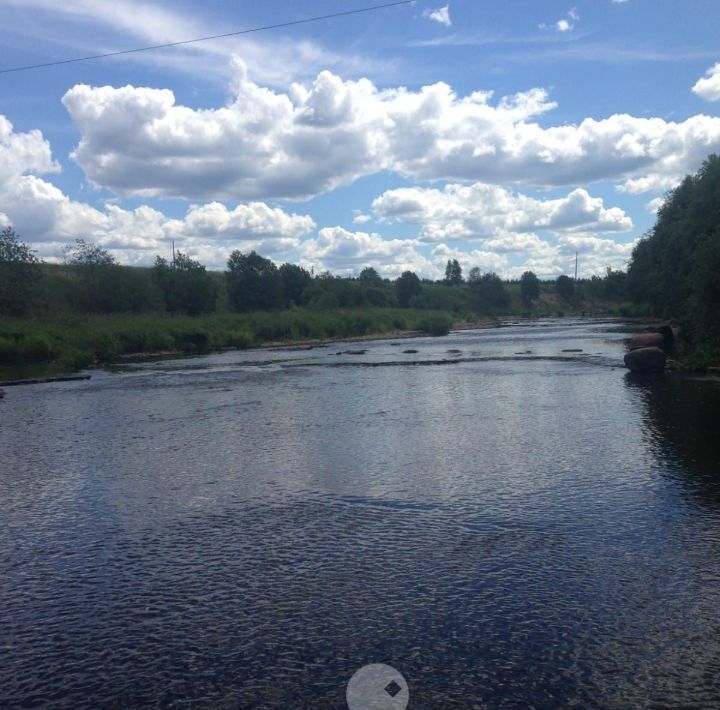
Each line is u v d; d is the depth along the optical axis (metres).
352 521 11.40
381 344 67.31
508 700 6.34
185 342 61.78
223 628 7.86
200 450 17.31
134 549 10.45
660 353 31.77
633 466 14.31
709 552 9.56
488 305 143.50
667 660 6.90
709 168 47.03
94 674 7.01
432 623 7.80
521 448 16.34
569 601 8.21
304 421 21.25
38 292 71.25
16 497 13.51
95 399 28.59
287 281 104.50
